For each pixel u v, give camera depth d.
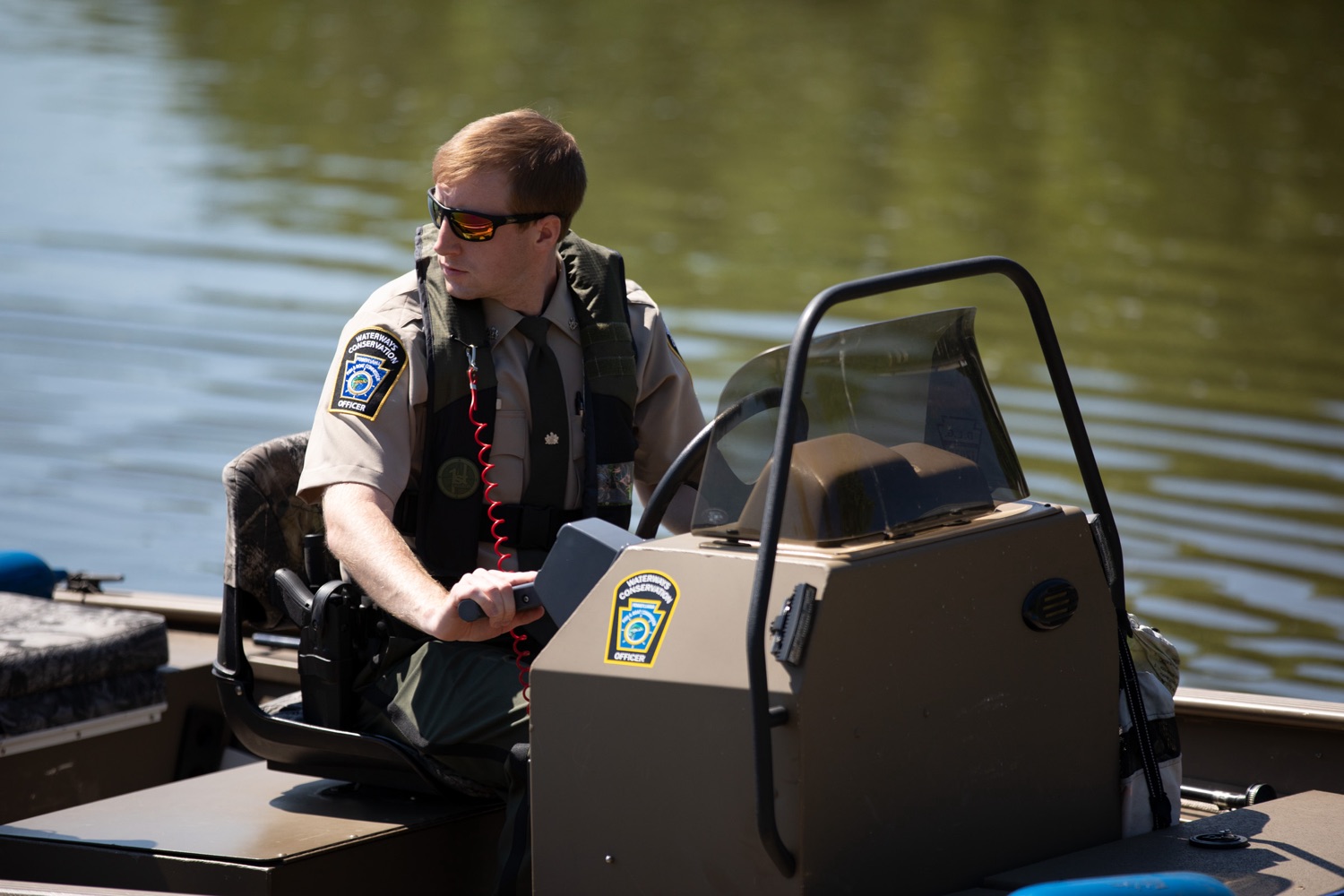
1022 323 18.03
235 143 26.70
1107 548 3.59
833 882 3.06
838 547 3.14
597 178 25.92
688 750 3.12
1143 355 16.80
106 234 20.42
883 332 3.41
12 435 13.29
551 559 3.49
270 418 13.95
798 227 22.98
